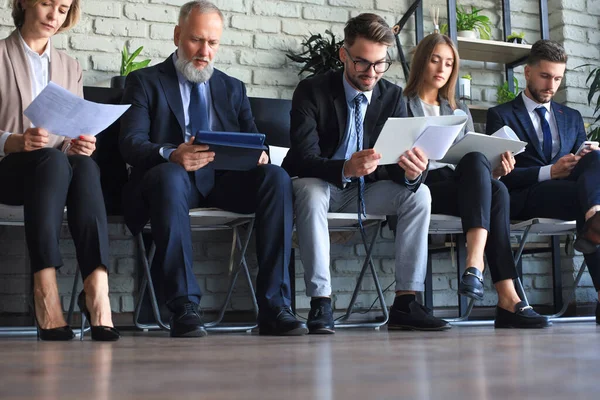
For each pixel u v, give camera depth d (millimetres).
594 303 4180
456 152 2650
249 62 3797
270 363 973
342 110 2594
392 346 1416
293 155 2508
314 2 3957
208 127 2592
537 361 959
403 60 3918
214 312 3570
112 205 2754
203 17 2549
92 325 1907
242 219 2561
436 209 2715
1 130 2201
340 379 726
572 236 4023
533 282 4172
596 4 4426
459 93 3980
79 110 2008
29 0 2365
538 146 3232
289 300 2225
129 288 3459
